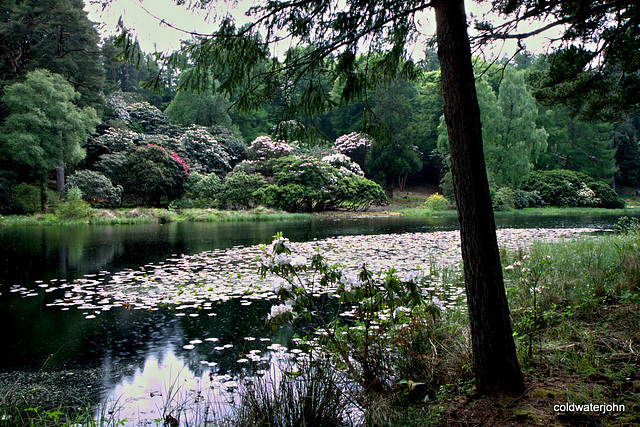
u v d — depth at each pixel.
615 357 2.62
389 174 33.81
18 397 2.68
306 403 2.14
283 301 2.66
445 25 2.36
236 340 3.76
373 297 2.77
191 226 17.27
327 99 3.59
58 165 22.67
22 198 21.73
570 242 8.00
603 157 41.00
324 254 8.93
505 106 31.14
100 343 3.70
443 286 5.49
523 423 1.93
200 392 2.72
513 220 20.67
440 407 2.25
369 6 3.06
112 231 14.62
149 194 24.16
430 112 39.41
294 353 3.37
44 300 5.20
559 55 5.03
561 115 41.19
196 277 6.62
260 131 41.12
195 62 3.24
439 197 28.95
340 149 34.38
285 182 25.72
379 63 3.67
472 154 2.30
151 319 4.42
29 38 26.50
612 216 23.92
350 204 27.55
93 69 28.03
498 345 2.29
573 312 3.69
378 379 2.62
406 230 15.33
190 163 27.30
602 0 4.04
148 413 2.44
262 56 3.24
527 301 3.99
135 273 6.94
